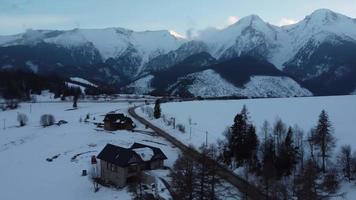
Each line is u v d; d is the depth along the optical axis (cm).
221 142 11219
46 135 14262
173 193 7712
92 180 9150
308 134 11606
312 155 9606
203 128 14775
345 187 8269
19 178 9619
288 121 15025
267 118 16038
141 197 7931
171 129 14762
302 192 7462
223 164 9775
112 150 9212
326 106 19300
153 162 9306
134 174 8888
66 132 14650
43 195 8506
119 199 8031
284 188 7675
